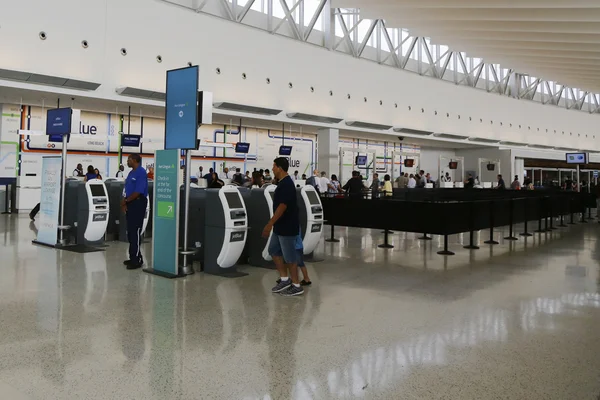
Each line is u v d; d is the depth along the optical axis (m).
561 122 33.03
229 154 19.38
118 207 8.75
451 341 3.37
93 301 4.37
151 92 13.65
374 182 15.43
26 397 2.41
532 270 6.24
